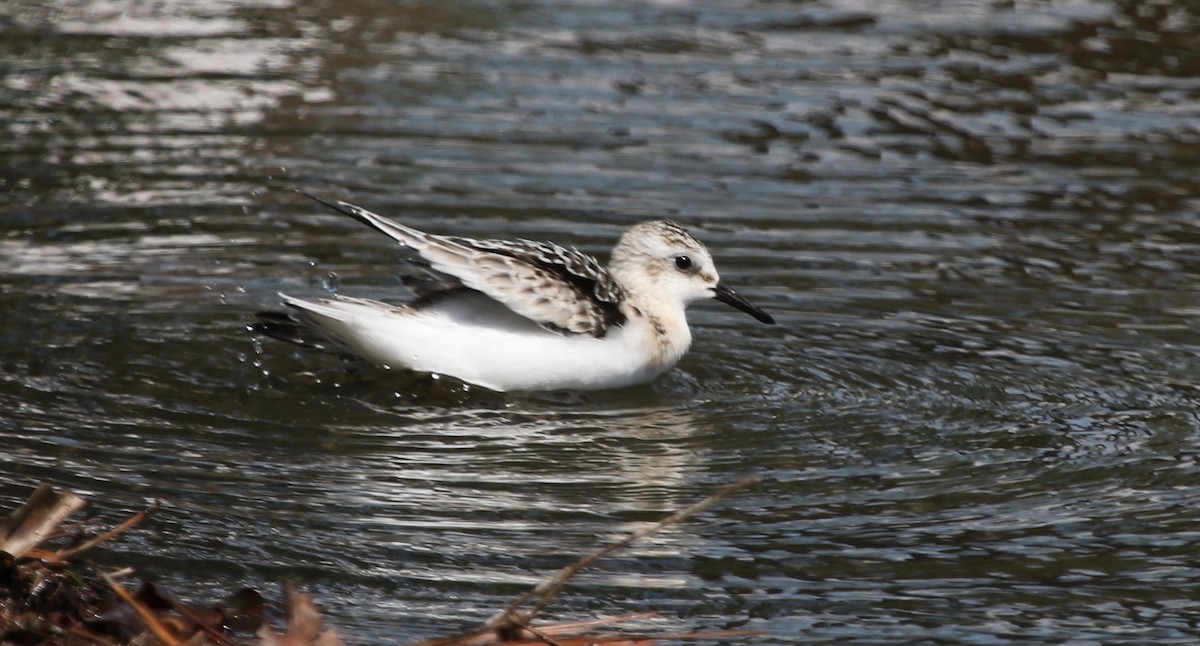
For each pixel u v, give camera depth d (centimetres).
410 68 2227
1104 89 2200
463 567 995
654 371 1355
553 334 1304
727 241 1695
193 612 872
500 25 2425
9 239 1644
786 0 2595
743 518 1082
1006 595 978
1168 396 1333
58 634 847
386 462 1162
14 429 1188
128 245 1644
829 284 1602
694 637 910
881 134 2030
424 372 1304
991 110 2122
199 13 2444
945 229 1750
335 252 1652
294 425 1227
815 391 1343
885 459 1194
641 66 2258
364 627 912
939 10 2541
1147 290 1595
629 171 1883
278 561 992
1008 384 1361
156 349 1377
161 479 1109
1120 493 1132
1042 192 1862
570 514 1081
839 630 930
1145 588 988
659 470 1164
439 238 1293
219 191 1798
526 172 1870
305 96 2111
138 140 1948
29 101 2061
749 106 2109
